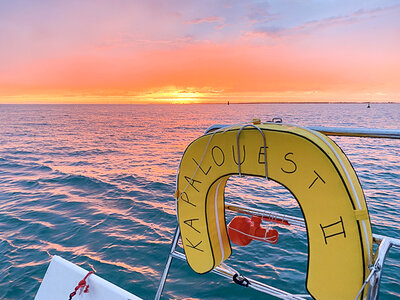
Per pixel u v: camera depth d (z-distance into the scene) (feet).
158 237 25.43
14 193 39.45
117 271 20.30
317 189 4.37
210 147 5.48
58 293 7.16
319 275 4.55
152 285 18.88
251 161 4.97
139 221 29.14
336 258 4.36
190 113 396.57
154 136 130.00
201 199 5.85
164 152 83.66
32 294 17.89
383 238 4.72
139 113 413.59
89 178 48.24
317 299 4.62
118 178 49.44
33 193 39.47
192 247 6.21
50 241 24.73
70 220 29.22
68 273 7.14
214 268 6.70
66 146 94.94
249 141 4.94
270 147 4.71
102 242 24.48
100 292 6.51
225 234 6.41
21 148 88.84
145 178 49.73
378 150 68.39
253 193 37.17
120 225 28.07
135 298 6.07
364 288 4.24
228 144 5.20
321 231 4.43
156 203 35.04
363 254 4.17
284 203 33.17
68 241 24.71
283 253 21.50
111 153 81.20
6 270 20.34
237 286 18.33
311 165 4.37
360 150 68.64
